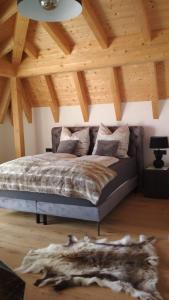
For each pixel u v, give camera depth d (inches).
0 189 163.5
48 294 94.8
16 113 221.0
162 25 163.6
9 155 265.9
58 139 239.5
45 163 162.7
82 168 147.2
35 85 233.8
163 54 167.0
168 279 99.5
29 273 107.5
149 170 191.9
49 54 201.2
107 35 179.6
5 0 148.9
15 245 130.9
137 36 173.0
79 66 192.1
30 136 263.0
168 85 194.5
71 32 182.1
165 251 119.6
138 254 115.9
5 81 228.7
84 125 236.8
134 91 207.6
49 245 128.3
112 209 158.2
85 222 157.0
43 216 156.9
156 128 210.1
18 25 167.5
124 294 92.8
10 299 65.1
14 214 175.9
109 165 167.8
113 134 206.1
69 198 143.8
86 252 119.3
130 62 176.7
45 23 163.8
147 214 163.2
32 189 151.9
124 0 152.4
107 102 223.6
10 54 207.5
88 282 99.3
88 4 151.9
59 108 244.8
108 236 136.3
